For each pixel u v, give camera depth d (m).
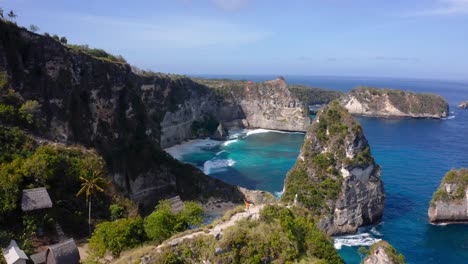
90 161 66.56
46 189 55.38
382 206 83.94
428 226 80.62
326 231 76.50
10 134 61.16
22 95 73.12
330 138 83.25
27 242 46.94
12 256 43.06
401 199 95.56
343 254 68.00
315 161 82.44
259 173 124.62
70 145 73.25
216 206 88.38
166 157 104.00
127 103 103.06
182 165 104.38
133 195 91.00
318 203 78.31
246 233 35.69
